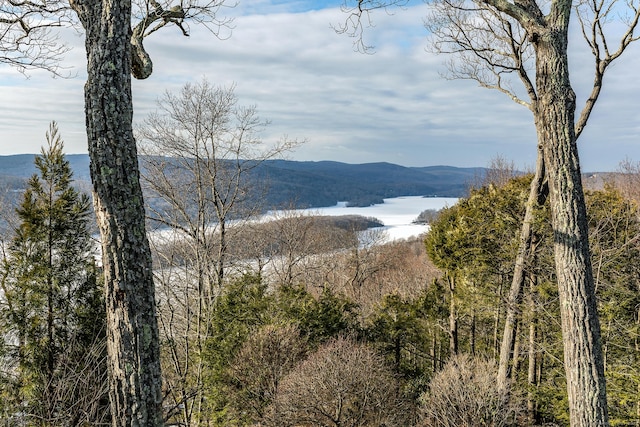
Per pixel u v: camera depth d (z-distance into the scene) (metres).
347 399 9.88
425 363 17.72
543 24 4.32
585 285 4.26
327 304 14.44
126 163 3.07
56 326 9.09
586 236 4.32
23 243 9.11
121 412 3.05
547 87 4.33
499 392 10.09
